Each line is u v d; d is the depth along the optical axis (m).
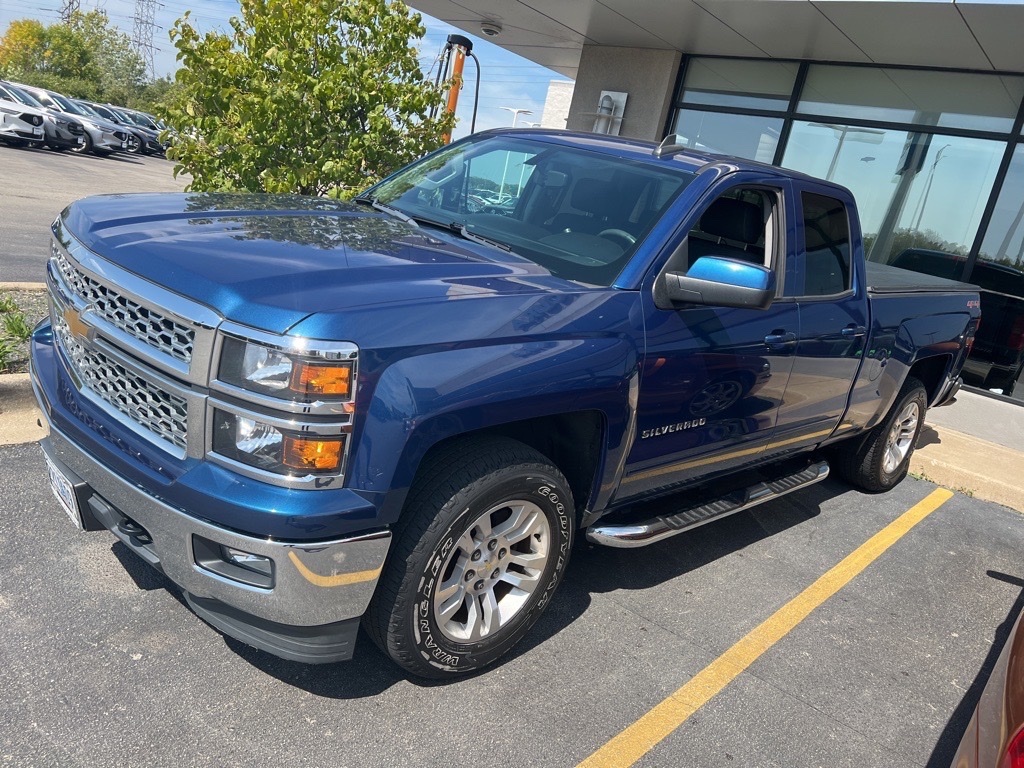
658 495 3.69
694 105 11.65
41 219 11.15
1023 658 2.01
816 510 5.39
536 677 3.05
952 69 9.60
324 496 2.28
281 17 5.78
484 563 2.83
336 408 2.25
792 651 3.57
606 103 12.00
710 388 3.50
